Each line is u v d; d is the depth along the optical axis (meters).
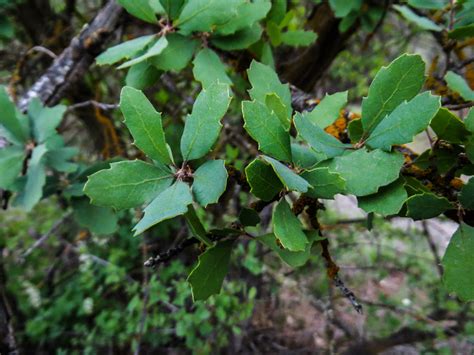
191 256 0.66
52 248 0.82
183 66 0.21
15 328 0.76
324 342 0.73
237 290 0.61
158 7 0.22
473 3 0.22
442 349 0.69
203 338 0.69
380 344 0.70
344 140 0.22
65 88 0.30
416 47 0.63
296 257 0.16
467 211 0.15
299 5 0.57
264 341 0.73
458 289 0.14
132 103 0.15
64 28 0.52
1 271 0.32
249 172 0.13
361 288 0.79
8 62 0.48
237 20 0.21
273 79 0.18
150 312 0.69
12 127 0.25
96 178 0.14
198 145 0.14
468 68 0.31
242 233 0.16
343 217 0.80
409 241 0.78
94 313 0.77
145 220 0.13
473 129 0.14
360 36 0.63
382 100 0.14
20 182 0.24
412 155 0.20
